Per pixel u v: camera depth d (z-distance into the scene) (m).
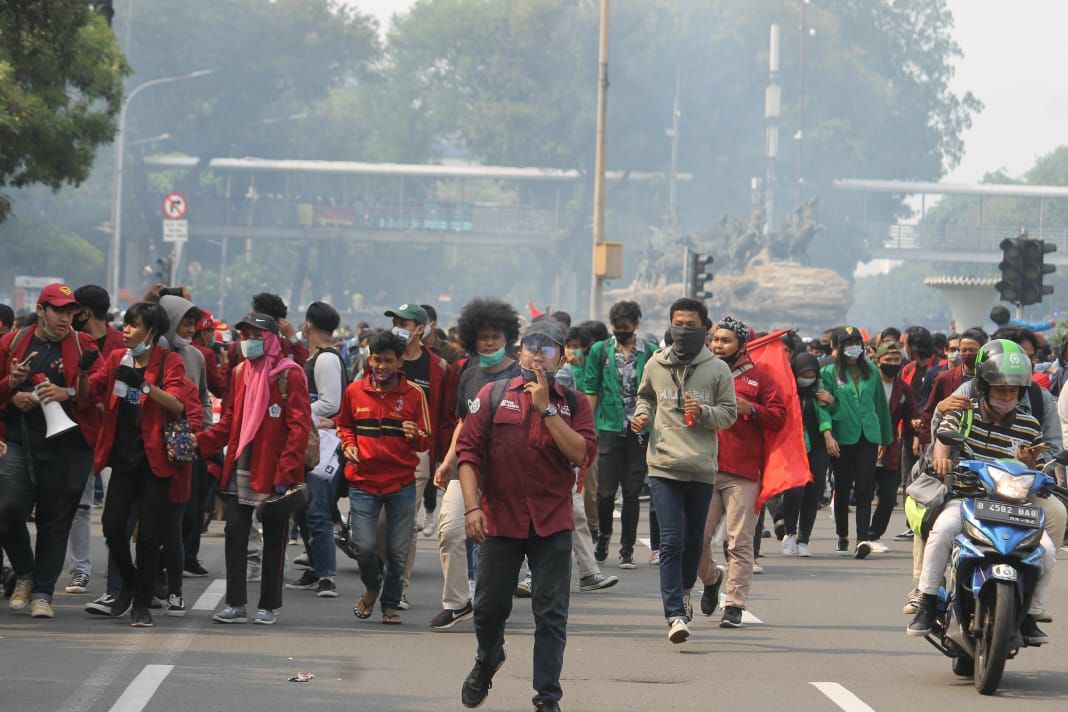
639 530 44.56
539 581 18.27
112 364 24.95
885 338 39.59
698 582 33.25
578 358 36.91
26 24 55.69
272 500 25.45
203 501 32.16
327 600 29.47
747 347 25.98
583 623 27.16
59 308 25.69
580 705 20.02
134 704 19.42
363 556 26.31
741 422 26.06
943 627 22.23
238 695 20.16
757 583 33.28
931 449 22.33
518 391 18.31
